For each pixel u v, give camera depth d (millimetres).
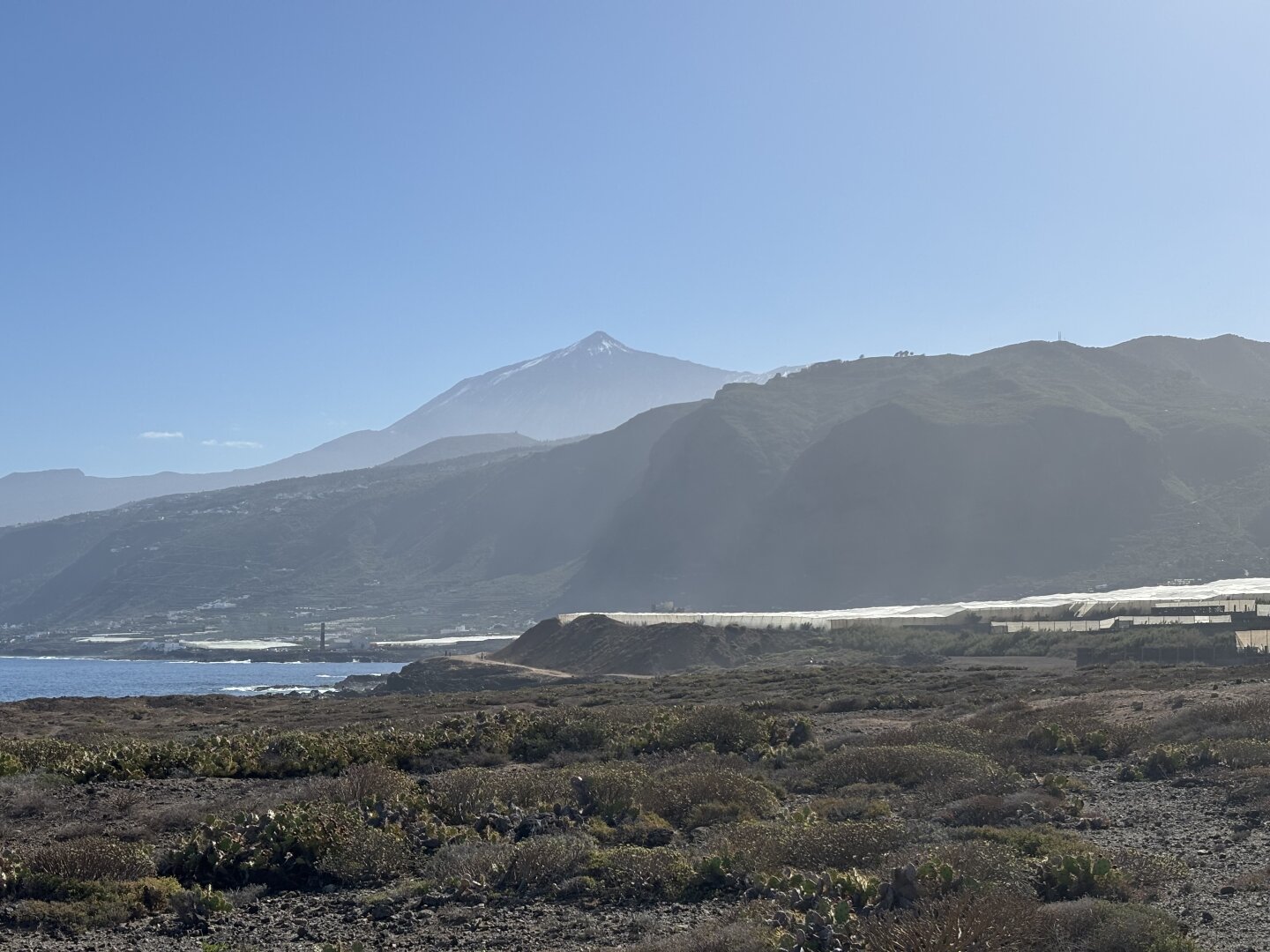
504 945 13664
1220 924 13070
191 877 17344
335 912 15516
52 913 15234
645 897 15641
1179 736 28078
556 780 22172
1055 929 12320
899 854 15875
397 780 22797
